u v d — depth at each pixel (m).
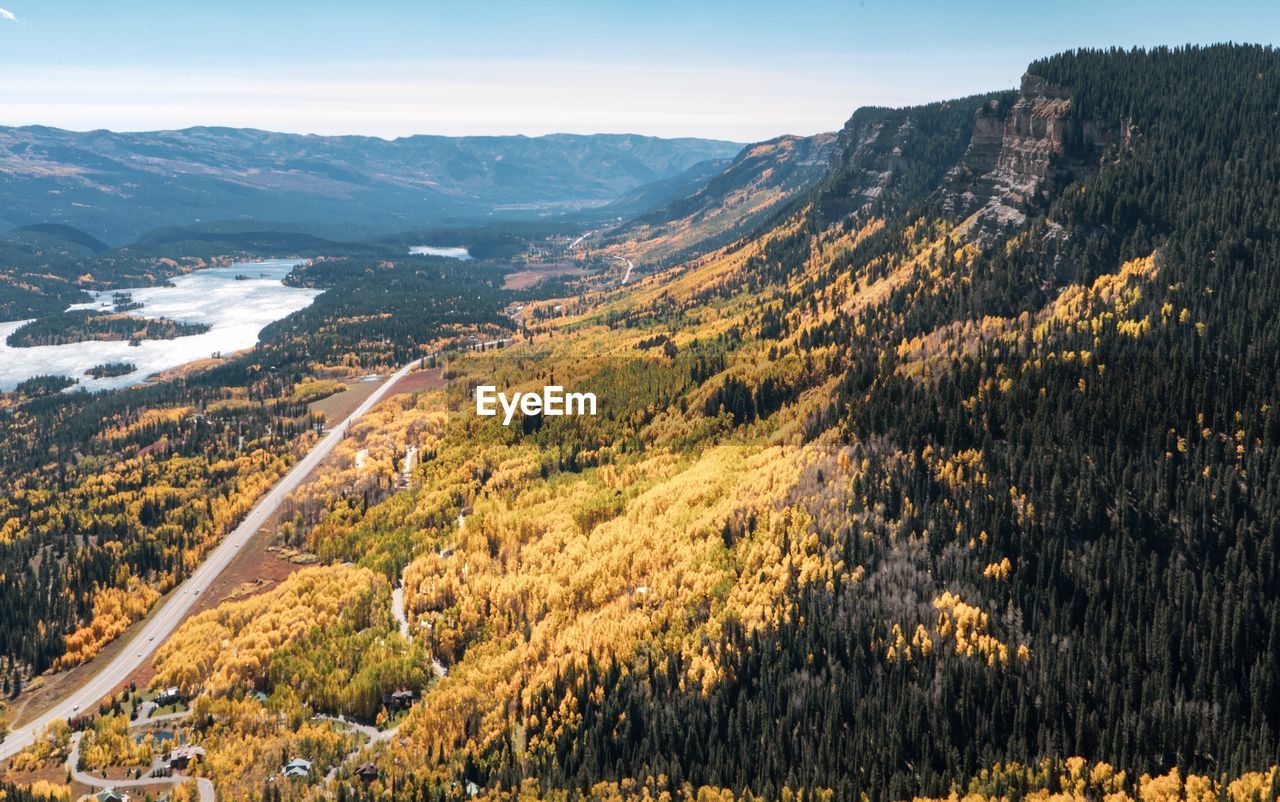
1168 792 194.88
